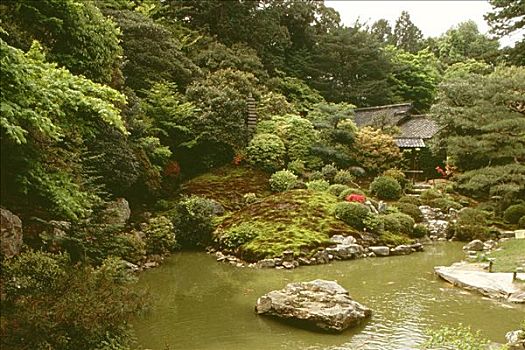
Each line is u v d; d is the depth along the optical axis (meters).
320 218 15.10
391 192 19.23
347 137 21.83
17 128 4.29
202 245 14.66
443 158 23.58
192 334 7.62
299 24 32.91
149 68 20.05
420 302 9.40
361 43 32.41
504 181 17.94
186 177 20.02
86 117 6.19
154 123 19.00
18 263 5.70
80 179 8.57
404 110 27.16
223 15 28.55
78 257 8.11
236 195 18.20
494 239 16.06
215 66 24.64
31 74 4.98
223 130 20.11
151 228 13.38
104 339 5.67
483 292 9.92
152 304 6.85
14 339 4.75
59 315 5.06
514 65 20.97
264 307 8.57
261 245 13.47
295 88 28.77
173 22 26.61
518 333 7.19
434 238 16.44
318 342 7.30
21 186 5.43
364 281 11.12
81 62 9.26
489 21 20.62
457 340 5.97
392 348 7.03
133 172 13.73
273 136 20.77
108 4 20.23
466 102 20.08
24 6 7.79
